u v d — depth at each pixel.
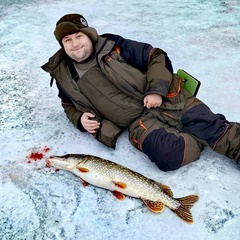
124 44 1.41
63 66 1.39
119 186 1.16
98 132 1.41
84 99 1.42
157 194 1.14
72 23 1.29
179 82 1.38
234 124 1.28
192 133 1.29
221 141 1.25
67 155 1.26
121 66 1.36
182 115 1.33
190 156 1.27
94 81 1.38
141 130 1.33
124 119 1.40
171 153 1.24
